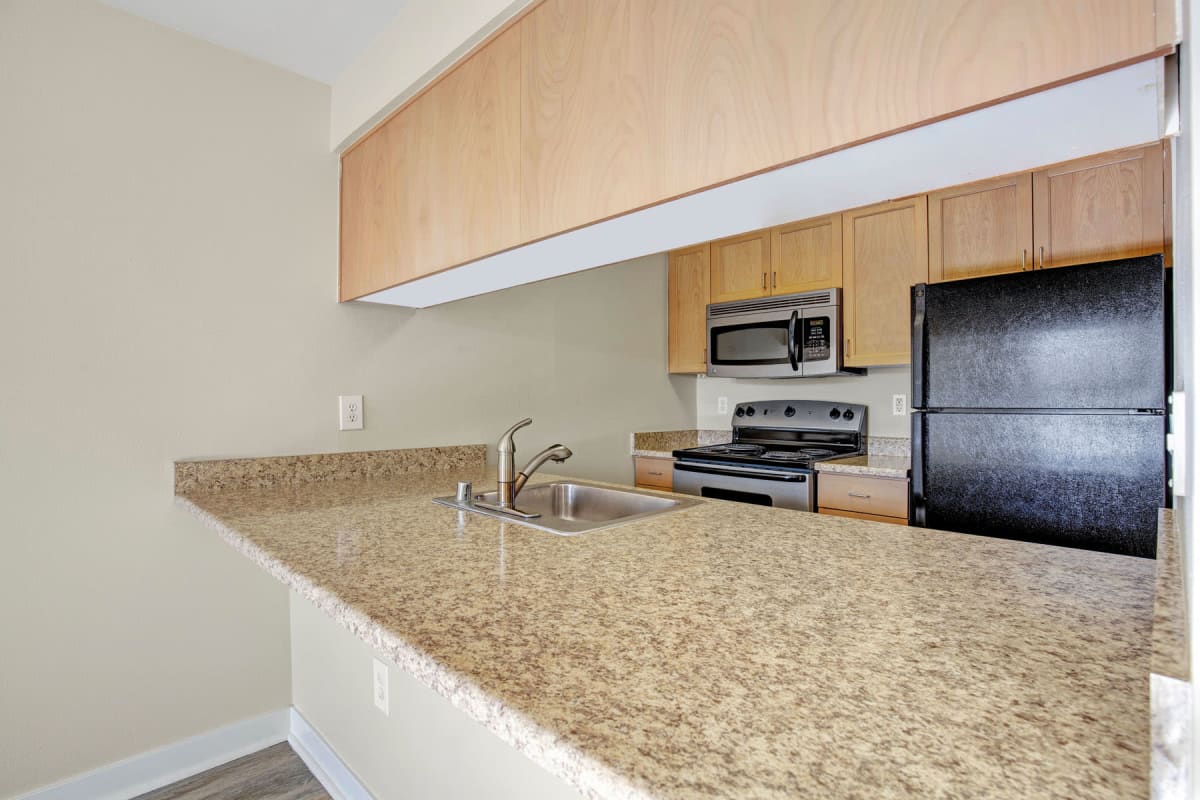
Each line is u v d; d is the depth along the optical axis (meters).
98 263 1.60
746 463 2.67
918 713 0.49
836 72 0.85
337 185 2.04
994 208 2.27
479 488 1.78
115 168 1.63
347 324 2.05
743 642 0.64
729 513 1.37
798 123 0.89
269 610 1.91
